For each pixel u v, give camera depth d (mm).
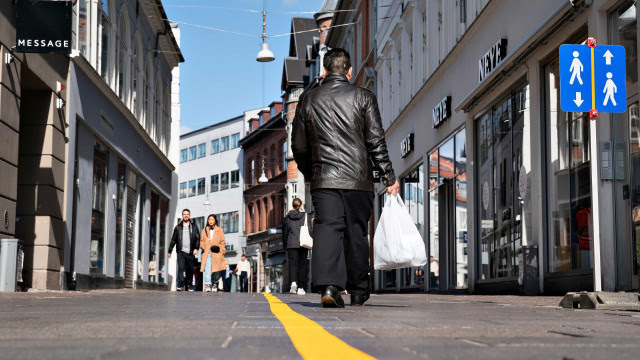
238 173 72125
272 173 63219
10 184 13547
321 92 6090
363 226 6094
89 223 18875
